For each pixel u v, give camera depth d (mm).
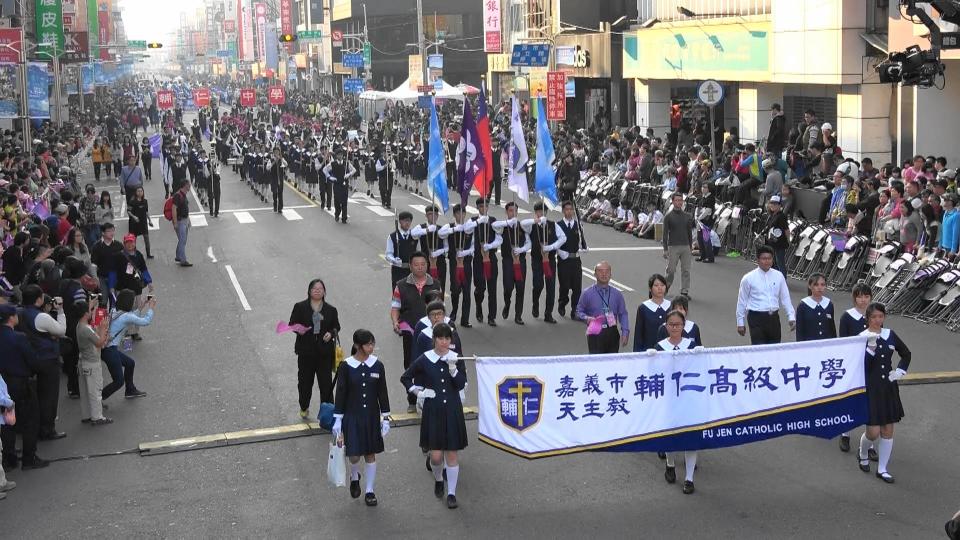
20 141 39406
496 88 64250
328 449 12156
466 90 55812
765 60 31688
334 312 13055
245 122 71188
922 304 17969
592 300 13055
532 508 10359
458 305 19078
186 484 11227
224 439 12438
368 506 10500
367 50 74375
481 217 18016
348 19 89562
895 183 19359
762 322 12992
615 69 43500
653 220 26281
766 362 10836
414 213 32812
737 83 38188
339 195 30609
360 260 24297
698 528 9781
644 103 41188
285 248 26438
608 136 38469
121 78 166625
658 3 39344
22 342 11633
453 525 9992
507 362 10453
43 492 11102
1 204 20859
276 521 10211
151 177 46562
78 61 62344
